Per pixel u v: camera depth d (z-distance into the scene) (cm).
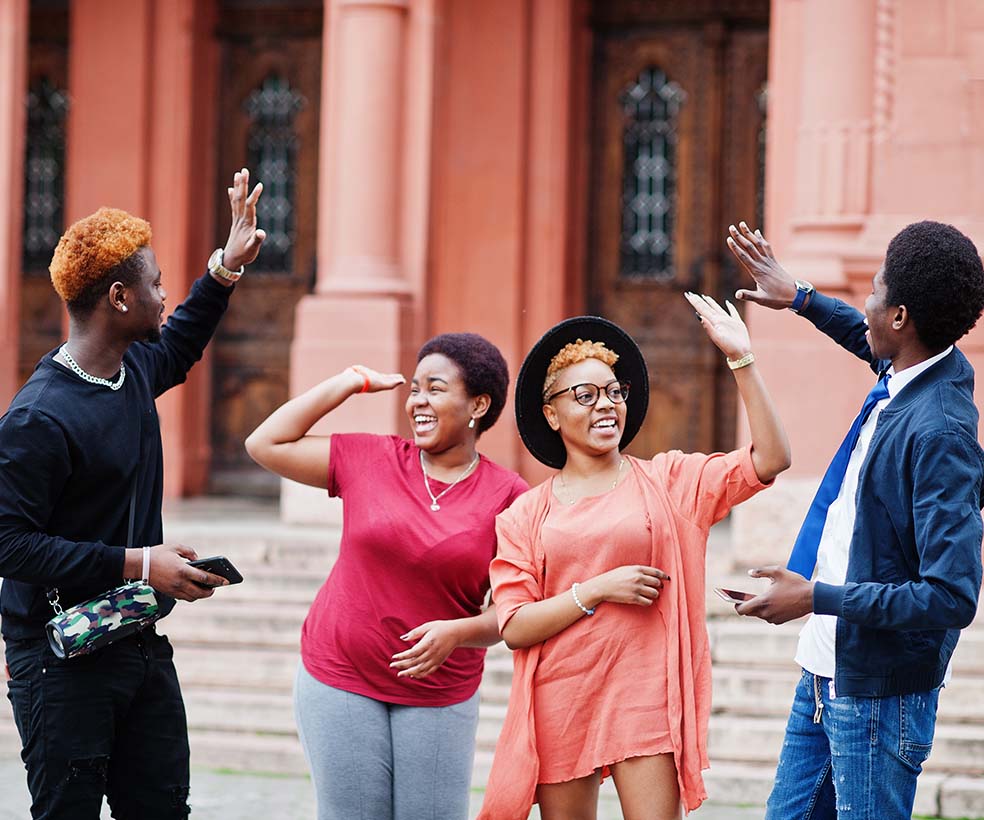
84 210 1212
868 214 858
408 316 991
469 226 1144
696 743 372
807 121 871
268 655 762
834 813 394
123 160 1205
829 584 356
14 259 1088
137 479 411
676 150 1159
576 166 1165
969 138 817
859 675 363
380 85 988
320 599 415
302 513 967
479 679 418
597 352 392
